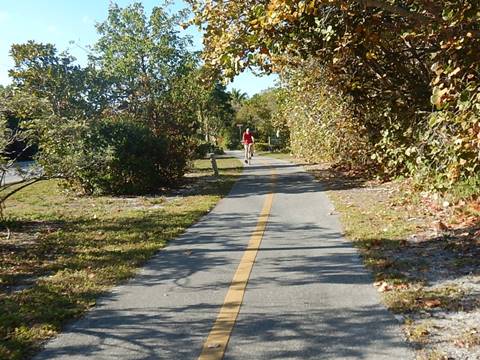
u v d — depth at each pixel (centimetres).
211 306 525
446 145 733
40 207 1377
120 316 508
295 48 864
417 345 404
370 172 1711
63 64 1878
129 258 742
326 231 873
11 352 421
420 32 748
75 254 782
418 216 920
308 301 523
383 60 1105
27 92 1163
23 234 968
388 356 389
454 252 664
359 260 669
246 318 486
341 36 775
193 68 2355
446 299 500
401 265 624
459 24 632
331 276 606
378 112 1305
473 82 630
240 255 737
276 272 638
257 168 2631
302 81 1700
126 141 1625
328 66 1200
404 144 1093
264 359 397
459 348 394
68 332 471
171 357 410
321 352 404
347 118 1611
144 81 2284
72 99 1848
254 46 700
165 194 1627
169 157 1833
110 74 2167
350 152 1811
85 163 1145
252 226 961
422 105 1091
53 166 1051
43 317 503
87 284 617
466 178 795
